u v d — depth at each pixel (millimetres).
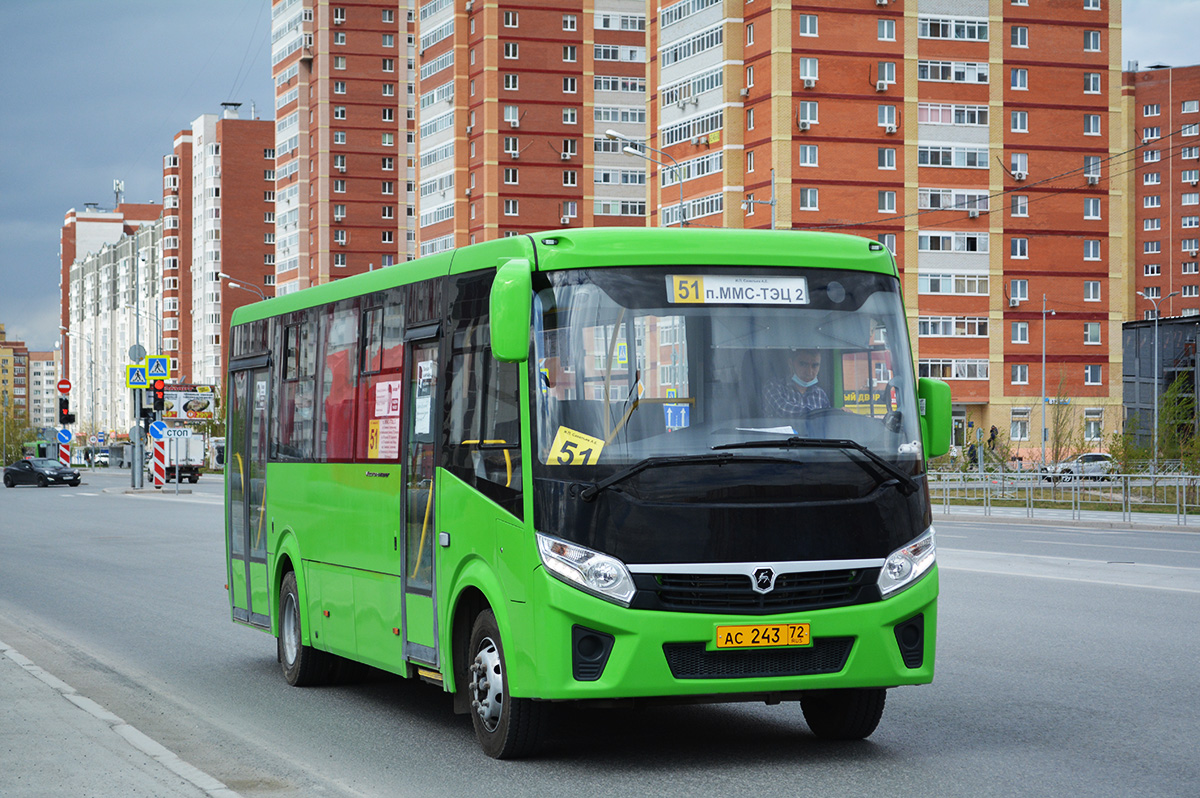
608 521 7125
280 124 134750
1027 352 82625
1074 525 32500
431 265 8789
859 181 78875
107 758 7441
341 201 127812
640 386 7359
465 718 9469
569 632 7113
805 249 7820
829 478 7383
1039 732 8328
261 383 12070
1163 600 15016
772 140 77688
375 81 128625
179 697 10430
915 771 7316
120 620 15312
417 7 111750
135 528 32219
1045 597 15375
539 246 7566
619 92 106812
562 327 7422
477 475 7859
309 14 129000
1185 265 142500
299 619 10820
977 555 21469
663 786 7047
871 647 7332
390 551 9070
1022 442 82375
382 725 9172
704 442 7312
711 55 80562
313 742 8539
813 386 7586
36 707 9055
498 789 7074
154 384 54125
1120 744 7941
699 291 7570
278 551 11391
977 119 81312
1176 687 9789
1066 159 82938
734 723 8922
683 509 7160
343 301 10250
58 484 67250
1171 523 30688
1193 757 7574
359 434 9719
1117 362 83812
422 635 8562
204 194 161875
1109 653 11344
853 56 78812
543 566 7199
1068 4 82688
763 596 7203
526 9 104938
